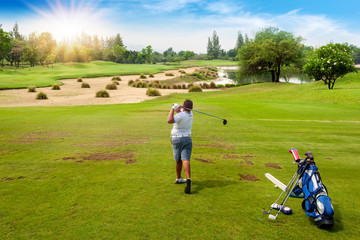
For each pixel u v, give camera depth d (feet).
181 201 13.03
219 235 10.21
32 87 107.45
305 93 86.12
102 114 43.86
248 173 17.60
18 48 327.26
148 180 15.81
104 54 553.64
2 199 13.00
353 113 45.75
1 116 41.45
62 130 30.73
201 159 20.70
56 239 9.74
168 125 34.14
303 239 10.14
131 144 24.70
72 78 181.06
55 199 13.05
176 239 9.87
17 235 9.96
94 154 21.35
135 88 133.08
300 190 12.42
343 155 22.34
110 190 14.21
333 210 11.52
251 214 11.93
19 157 20.35
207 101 71.31
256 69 171.12
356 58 498.69
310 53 144.15
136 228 10.53
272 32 156.25
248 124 36.17
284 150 23.63
